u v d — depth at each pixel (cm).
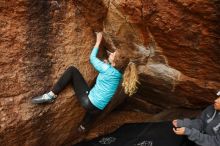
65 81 422
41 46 404
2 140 406
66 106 443
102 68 415
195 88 483
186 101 546
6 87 392
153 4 354
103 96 422
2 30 376
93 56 421
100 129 561
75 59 433
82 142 532
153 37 403
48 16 396
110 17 408
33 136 437
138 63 470
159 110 604
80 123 491
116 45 449
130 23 398
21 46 392
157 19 366
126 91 420
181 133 405
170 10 350
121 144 522
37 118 421
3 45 382
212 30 349
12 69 393
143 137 519
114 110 609
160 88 530
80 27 427
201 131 421
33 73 407
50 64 416
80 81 428
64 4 402
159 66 465
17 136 418
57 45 414
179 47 399
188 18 349
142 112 613
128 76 415
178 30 369
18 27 384
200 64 417
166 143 494
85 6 407
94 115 456
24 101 407
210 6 325
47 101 418
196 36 368
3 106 392
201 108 561
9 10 373
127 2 368
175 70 459
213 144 395
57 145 489
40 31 397
